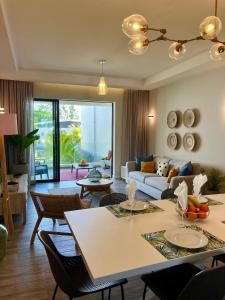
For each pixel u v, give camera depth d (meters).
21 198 3.63
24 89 5.83
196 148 5.14
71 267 1.78
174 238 1.56
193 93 5.18
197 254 1.39
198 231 1.68
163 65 5.00
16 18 2.96
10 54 3.83
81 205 2.86
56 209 2.91
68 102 7.09
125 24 1.91
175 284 1.61
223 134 4.44
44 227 3.54
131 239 1.57
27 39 3.62
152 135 6.91
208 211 1.90
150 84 6.08
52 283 2.30
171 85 5.95
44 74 5.51
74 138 8.64
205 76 4.82
